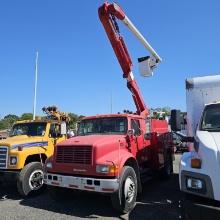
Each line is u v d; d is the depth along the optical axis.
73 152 7.32
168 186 9.81
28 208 7.50
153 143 10.09
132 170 7.33
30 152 9.07
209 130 5.77
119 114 8.89
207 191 4.64
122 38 10.59
